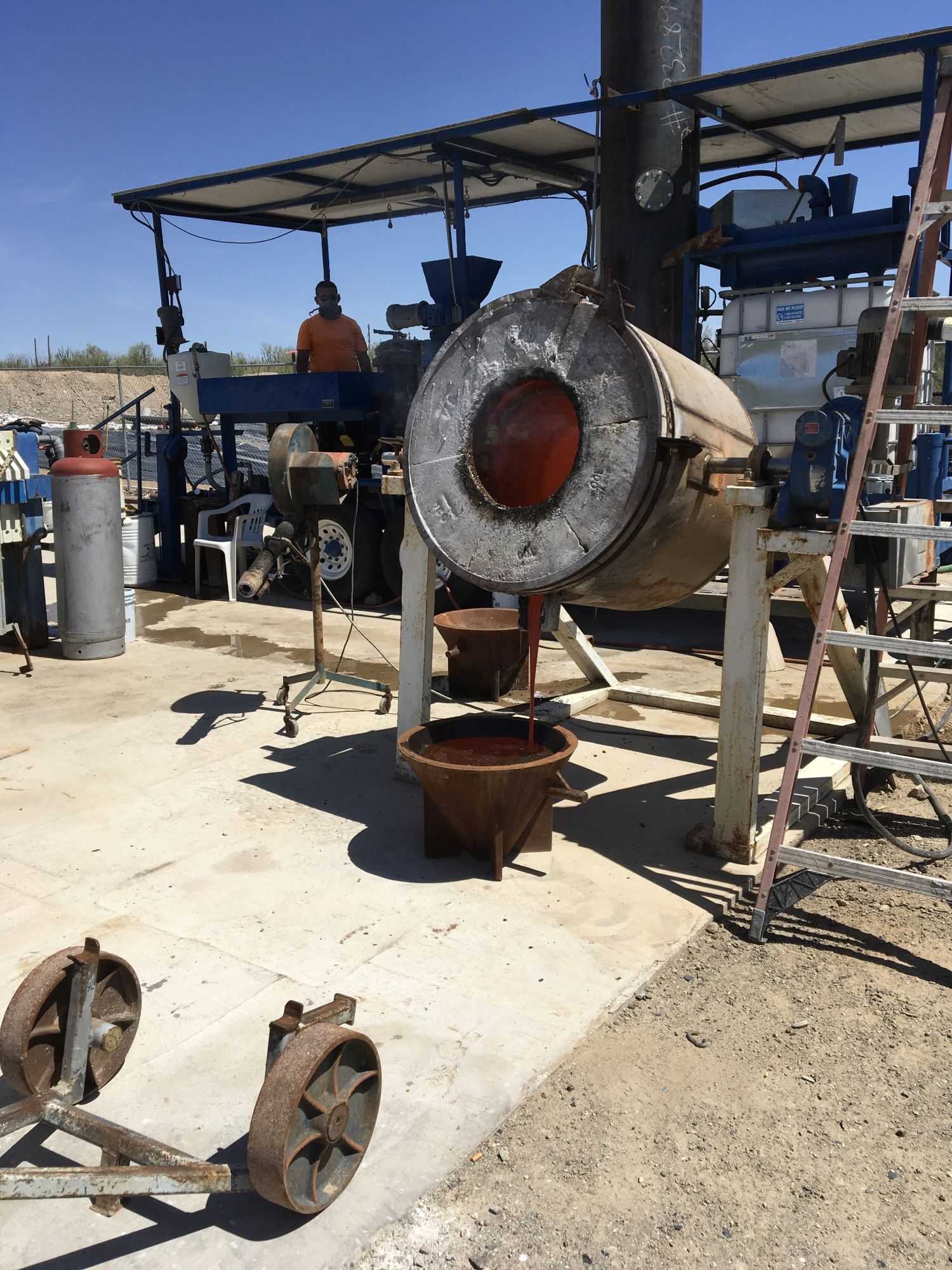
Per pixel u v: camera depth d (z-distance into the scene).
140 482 12.04
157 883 3.71
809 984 3.13
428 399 3.98
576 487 3.55
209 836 4.13
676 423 3.43
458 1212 2.18
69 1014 2.38
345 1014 2.33
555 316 3.61
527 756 3.88
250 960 3.17
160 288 10.74
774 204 7.45
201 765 4.99
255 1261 2.05
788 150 9.05
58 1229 2.15
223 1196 2.25
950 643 3.14
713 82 6.74
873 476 4.16
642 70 7.58
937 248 4.35
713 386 4.18
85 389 33.38
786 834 4.07
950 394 7.26
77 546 7.07
